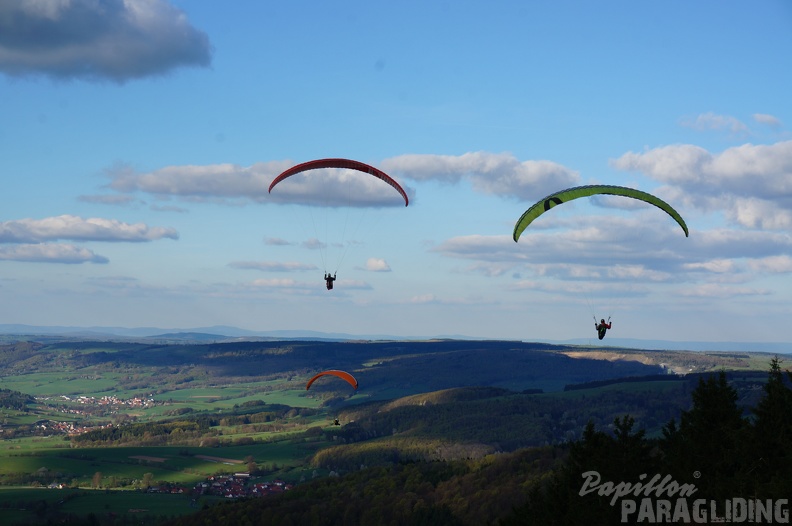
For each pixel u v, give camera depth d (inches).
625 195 2086.6
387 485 5536.4
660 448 2023.9
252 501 6038.4
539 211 2097.7
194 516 5910.4
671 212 2089.1
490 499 4490.7
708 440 1841.8
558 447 5226.4
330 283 2039.9
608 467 1929.1
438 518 4554.6
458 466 5610.2
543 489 4163.4
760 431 1713.8
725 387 1909.4
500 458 5438.0
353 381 3048.7
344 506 5315.0
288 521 5236.2
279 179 2202.3
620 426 2010.3
